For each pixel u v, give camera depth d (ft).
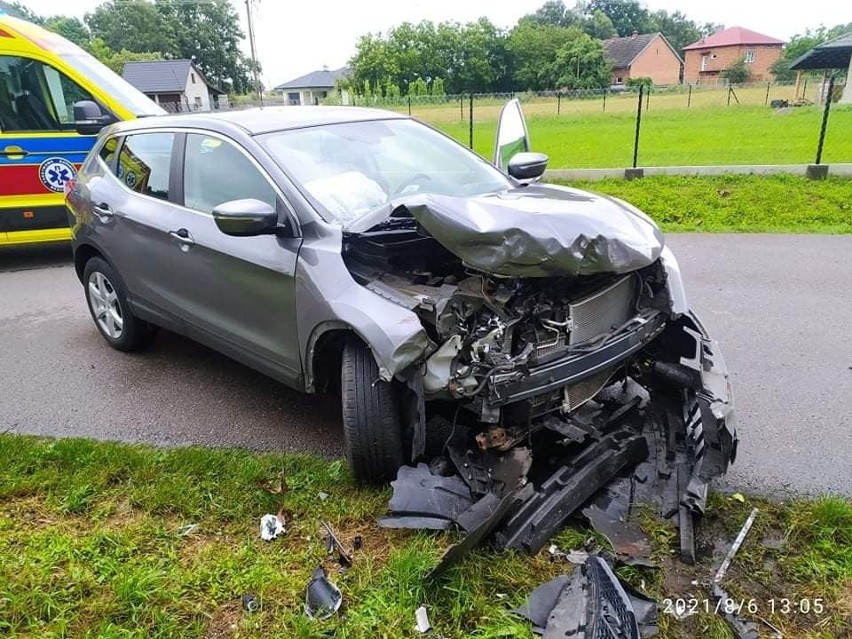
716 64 258.37
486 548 9.05
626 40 254.68
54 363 16.42
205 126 13.20
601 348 9.89
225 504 10.43
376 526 9.82
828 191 31.68
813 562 8.83
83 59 25.16
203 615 8.40
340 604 8.39
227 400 14.15
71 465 11.55
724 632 7.84
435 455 10.48
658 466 10.43
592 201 10.93
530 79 204.54
